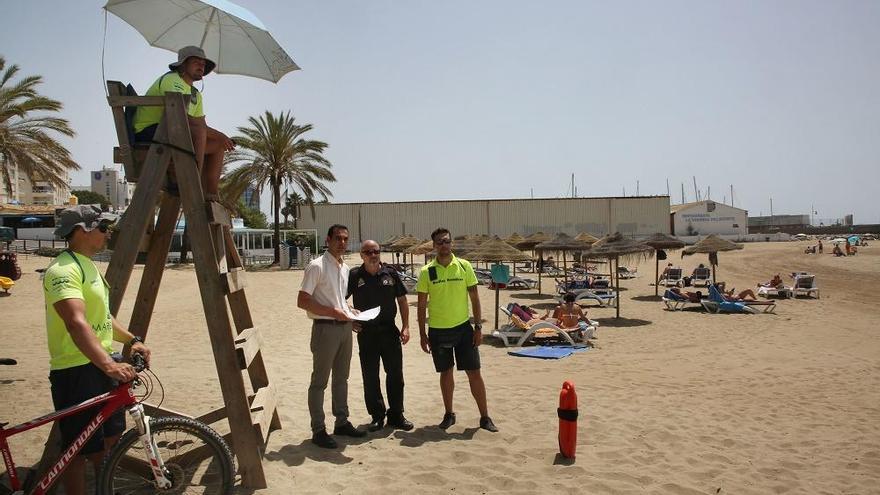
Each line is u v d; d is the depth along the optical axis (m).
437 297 5.91
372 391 5.85
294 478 4.51
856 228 118.75
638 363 10.18
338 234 5.31
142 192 3.95
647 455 5.29
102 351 3.25
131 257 3.90
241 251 41.41
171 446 4.00
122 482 4.00
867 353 11.20
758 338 13.15
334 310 5.19
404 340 5.98
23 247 39.47
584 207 78.31
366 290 5.79
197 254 4.08
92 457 3.60
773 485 4.74
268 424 4.76
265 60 5.29
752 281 30.66
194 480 4.23
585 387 8.09
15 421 5.77
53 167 24.38
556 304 20.28
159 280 4.71
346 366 5.54
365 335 5.83
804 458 5.37
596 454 5.27
